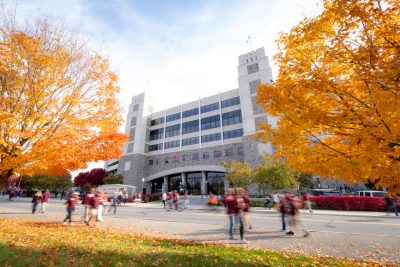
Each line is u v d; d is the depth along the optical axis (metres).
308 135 6.07
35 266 5.37
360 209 23.12
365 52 4.90
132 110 65.88
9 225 10.91
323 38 5.78
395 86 4.66
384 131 4.64
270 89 6.31
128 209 26.09
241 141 48.38
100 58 10.94
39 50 9.31
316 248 8.46
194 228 12.75
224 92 54.78
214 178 50.97
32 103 9.20
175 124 60.28
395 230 12.22
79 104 10.27
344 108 5.50
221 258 6.59
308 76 5.76
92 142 10.52
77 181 58.66
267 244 9.06
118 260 6.09
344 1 4.99
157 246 8.15
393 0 4.88
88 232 10.53
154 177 57.28
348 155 5.36
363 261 6.90
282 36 6.38
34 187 58.66
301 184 34.59
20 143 9.35
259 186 30.19
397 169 4.80
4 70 8.77
